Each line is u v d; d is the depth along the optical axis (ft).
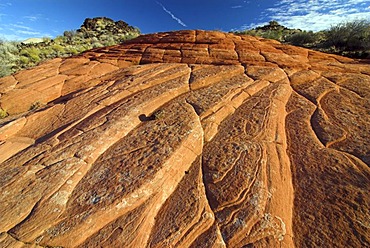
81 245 12.00
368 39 54.03
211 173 16.19
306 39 70.69
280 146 18.60
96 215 13.20
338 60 40.73
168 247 11.79
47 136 21.91
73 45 93.45
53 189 15.08
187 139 19.11
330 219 12.49
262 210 13.02
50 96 34.14
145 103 25.31
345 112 22.48
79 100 28.25
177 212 13.55
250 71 34.37
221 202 13.82
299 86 30.04
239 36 51.60
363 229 11.68
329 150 17.56
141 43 51.65
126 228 12.69
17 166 17.61
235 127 21.40
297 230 12.28
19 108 32.07
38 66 45.29
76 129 21.72
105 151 18.99
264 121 21.71
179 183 16.05
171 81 31.42
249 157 17.07
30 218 13.29
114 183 15.29
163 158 17.07
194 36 49.26
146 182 15.10
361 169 15.17
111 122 21.86
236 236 11.89
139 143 19.31
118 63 44.27
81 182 15.81
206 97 26.18
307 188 14.70
